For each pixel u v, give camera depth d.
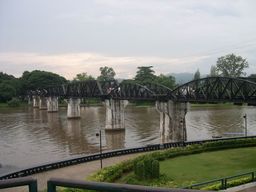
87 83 122.69
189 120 111.19
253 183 33.00
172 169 44.31
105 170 39.62
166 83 178.50
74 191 24.98
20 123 118.56
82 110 164.38
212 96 63.31
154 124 106.62
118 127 98.50
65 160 46.81
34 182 3.76
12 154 69.31
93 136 89.69
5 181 3.72
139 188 3.40
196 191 3.23
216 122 105.06
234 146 57.88
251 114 123.69
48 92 173.88
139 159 45.09
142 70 192.62
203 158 50.47
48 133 95.25
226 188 32.12
